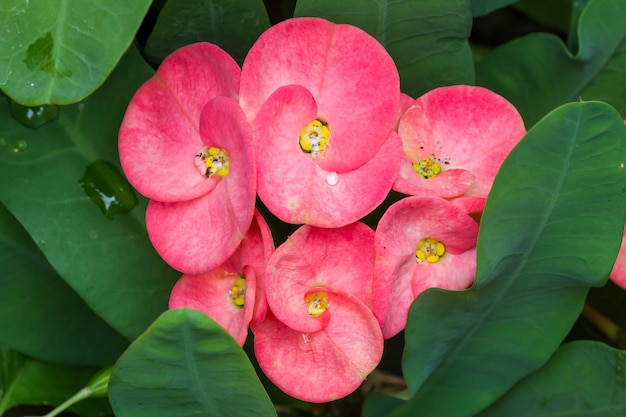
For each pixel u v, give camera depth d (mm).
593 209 269
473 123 286
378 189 269
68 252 299
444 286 283
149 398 274
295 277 271
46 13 267
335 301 275
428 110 285
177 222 279
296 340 275
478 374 301
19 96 267
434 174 285
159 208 281
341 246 271
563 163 260
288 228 301
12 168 297
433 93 283
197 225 278
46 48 267
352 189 271
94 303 301
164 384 269
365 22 296
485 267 267
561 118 254
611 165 261
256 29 300
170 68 281
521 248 273
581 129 256
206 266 270
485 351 296
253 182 256
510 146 286
